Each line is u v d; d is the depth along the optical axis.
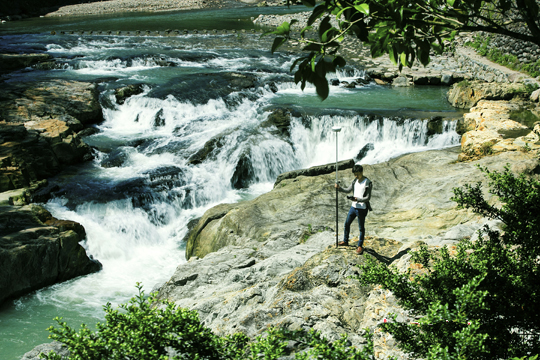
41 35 37.69
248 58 30.27
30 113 19.28
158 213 15.38
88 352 3.23
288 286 6.75
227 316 6.53
